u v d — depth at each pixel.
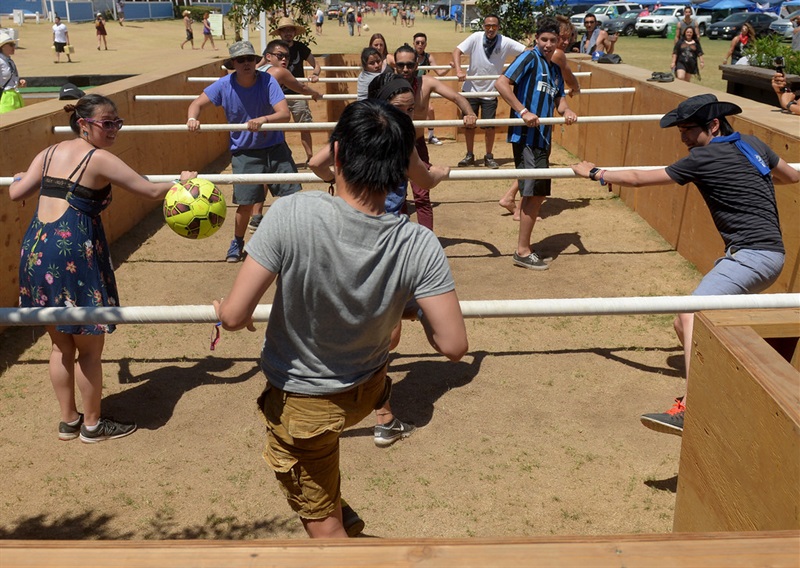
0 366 4.90
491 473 3.76
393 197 4.32
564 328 5.43
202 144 10.55
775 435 1.99
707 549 1.42
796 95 6.50
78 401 4.47
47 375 4.79
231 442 4.06
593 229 7.72
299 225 2.01
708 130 3.99
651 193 7.67
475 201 8.84
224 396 4.52
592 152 10.13
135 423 4.20
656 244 7.22
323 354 2.19
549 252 7.06
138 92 7.91
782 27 34.34
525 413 4.31
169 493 3.63
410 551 1.41
